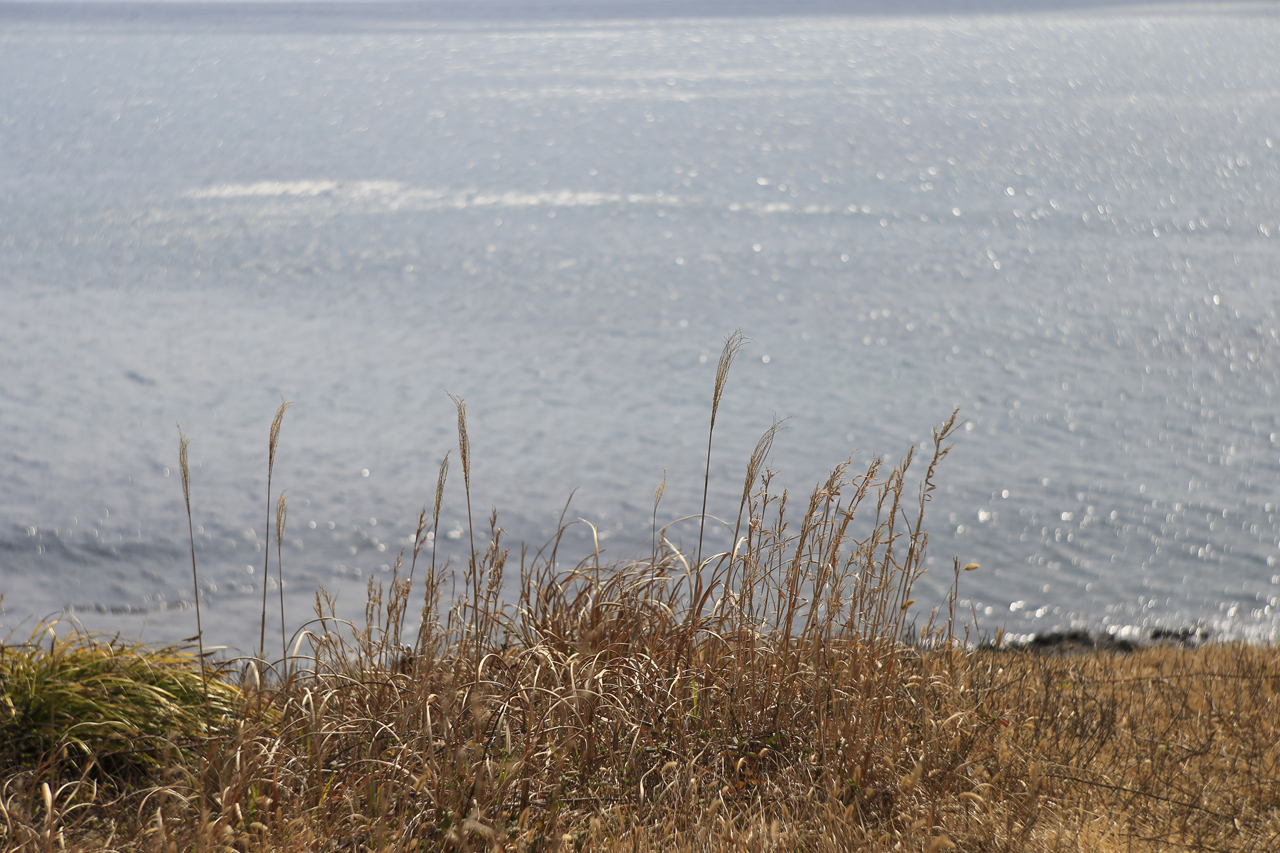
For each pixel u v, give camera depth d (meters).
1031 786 4.43
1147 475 20.97
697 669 4.90
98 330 34.66
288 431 24.20
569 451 22.86
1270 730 5.62
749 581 5.04
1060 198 67.44
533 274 45.97
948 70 173.38
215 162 87.06
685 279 44.69
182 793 4.09
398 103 136.25
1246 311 36.75
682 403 26.88
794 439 23.69
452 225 58.88
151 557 16.50
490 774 3.96
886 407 26.45
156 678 5.10
